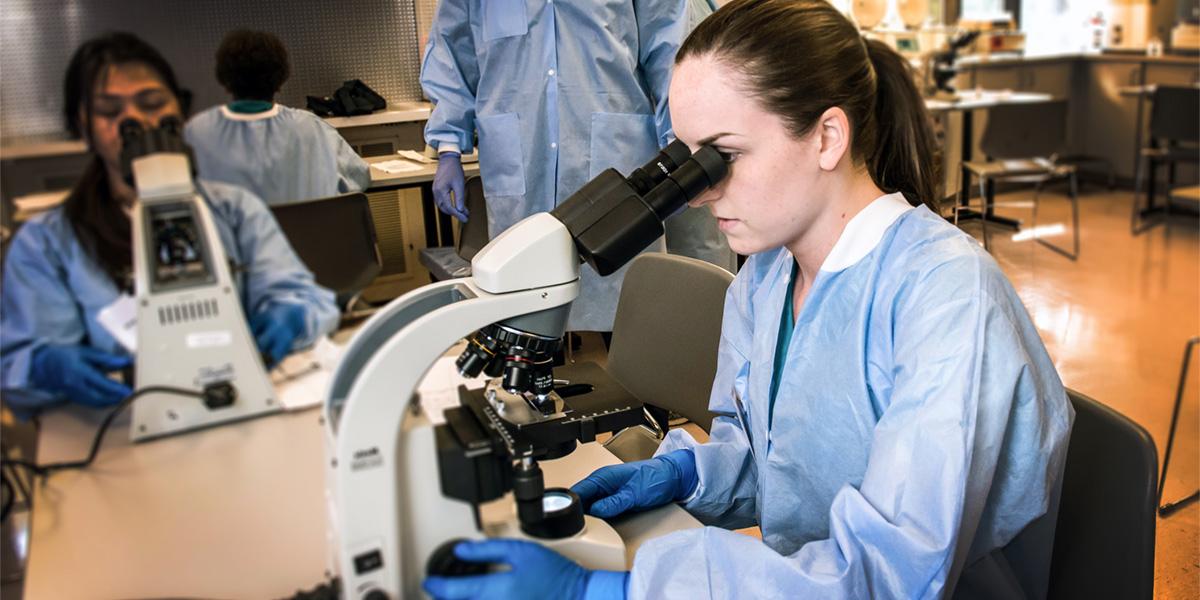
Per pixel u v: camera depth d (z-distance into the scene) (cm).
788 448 116
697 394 164
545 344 95
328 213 105
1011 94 500
